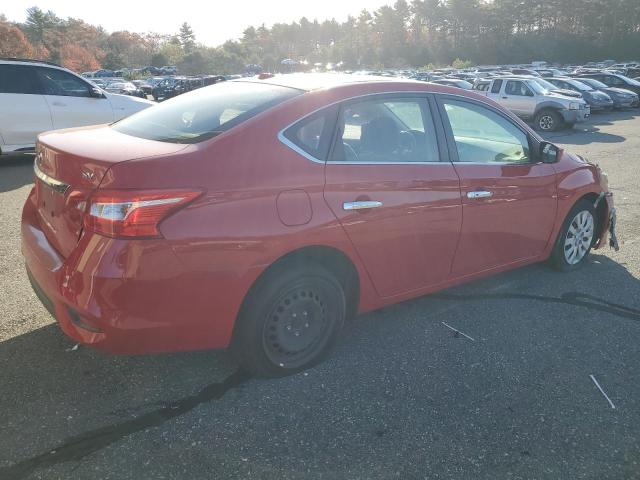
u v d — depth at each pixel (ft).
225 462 7.86
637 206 23.76
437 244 11.53
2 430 8.31
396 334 11.87
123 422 8.64
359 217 9.99
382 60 383.04
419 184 10.91
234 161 8.78
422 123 11.52
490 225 12.53
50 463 7.70
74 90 31.35
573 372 10.58
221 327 8.87
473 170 12.03
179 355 10.67
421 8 370.32
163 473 7.59
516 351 11.30
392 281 11.10
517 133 13.60
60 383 9.59
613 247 16.66
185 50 422.00
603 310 13.34
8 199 22.36
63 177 8.76
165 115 10.82
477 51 342.64
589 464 8.14
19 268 14.75
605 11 313.94
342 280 10.75
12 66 29.19
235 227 8.55
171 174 8.16
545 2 324.80
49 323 11.67
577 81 76.59
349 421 8.88
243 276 8.75
